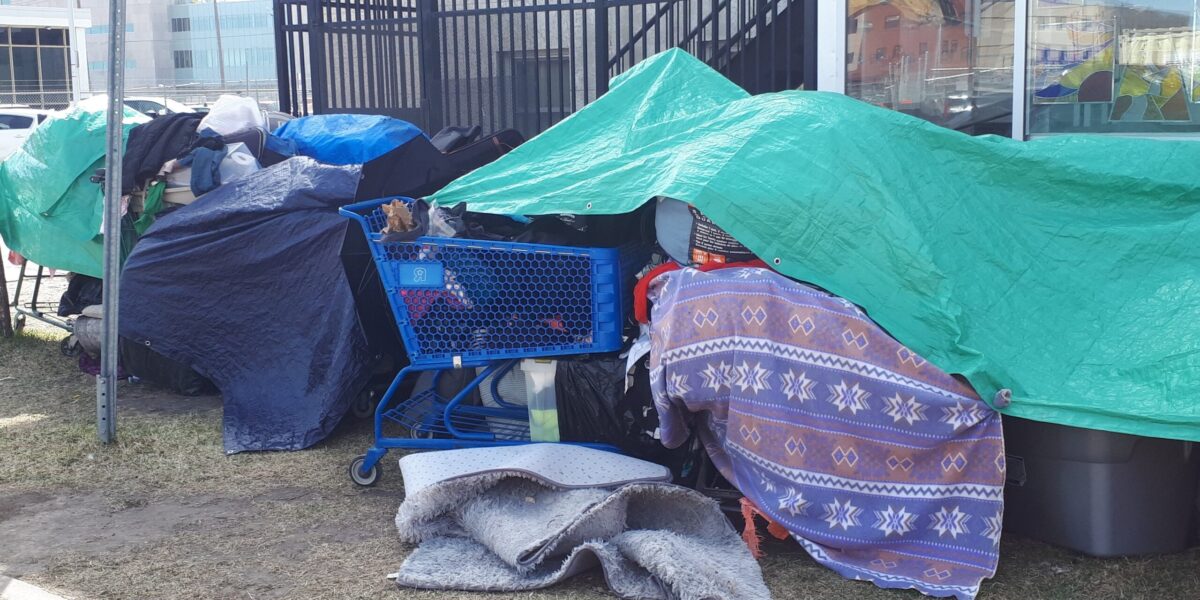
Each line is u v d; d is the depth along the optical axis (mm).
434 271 4770
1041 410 3834
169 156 6520
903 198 4344
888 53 6215
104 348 5625
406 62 9359
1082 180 4559
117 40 5332
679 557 3762
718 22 8133
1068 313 4234
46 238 7297
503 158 5188
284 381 5840
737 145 4453
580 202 4695
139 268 6035
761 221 4277
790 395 3988
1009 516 4230
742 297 4074
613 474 4348
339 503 4824
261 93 51344
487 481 4254
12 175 7531
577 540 3992
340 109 9211
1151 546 4016
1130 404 3771
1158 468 3969
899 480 3932
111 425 5668
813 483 3975
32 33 44750
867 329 3973
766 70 7688
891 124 4578
